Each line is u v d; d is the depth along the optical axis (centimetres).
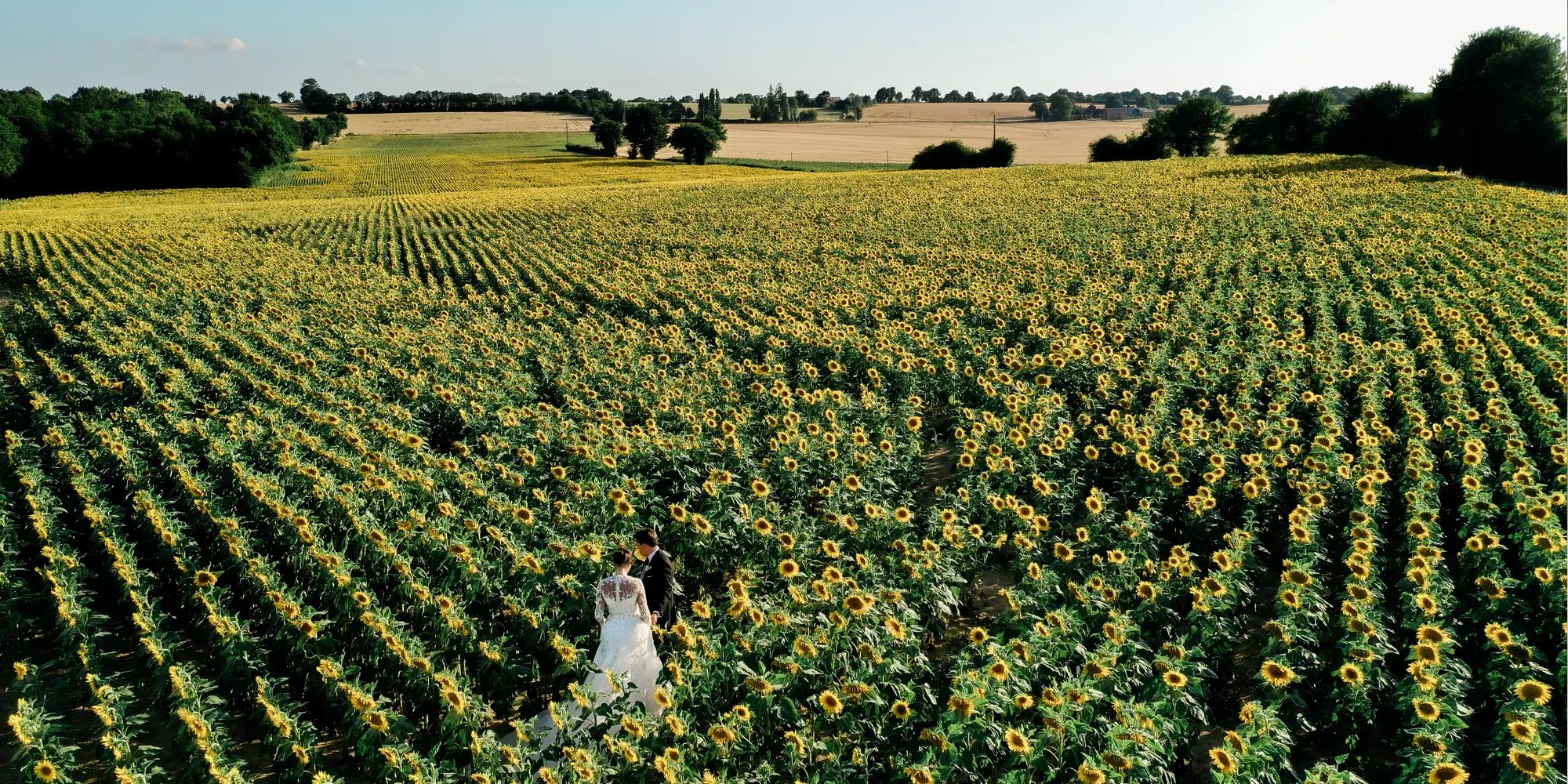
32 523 1103
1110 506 1113
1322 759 742
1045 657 766
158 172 9975
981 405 1563
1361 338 1778
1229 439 1225
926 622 920
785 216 4550
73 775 767
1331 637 866
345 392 1623
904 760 674
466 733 736
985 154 9925
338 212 5338
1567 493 1025
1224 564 890
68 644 878
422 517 1011
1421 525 922
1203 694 745
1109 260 2980
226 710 806
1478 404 1408
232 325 2155
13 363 1869
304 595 962
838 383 1697
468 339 2055
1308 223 3538
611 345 2027
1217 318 2053
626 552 826
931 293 2433
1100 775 607
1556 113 6397
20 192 9931
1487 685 765
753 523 1023
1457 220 3441
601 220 4616
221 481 1220
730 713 711
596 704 744
